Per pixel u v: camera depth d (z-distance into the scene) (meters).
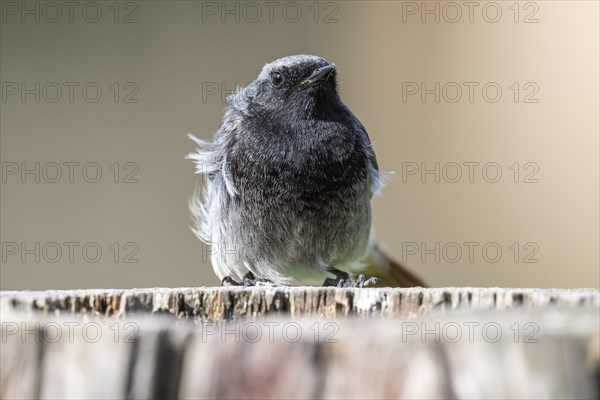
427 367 5.02
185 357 5.25
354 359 5.09
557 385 4.93
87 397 5.25
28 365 5.33
